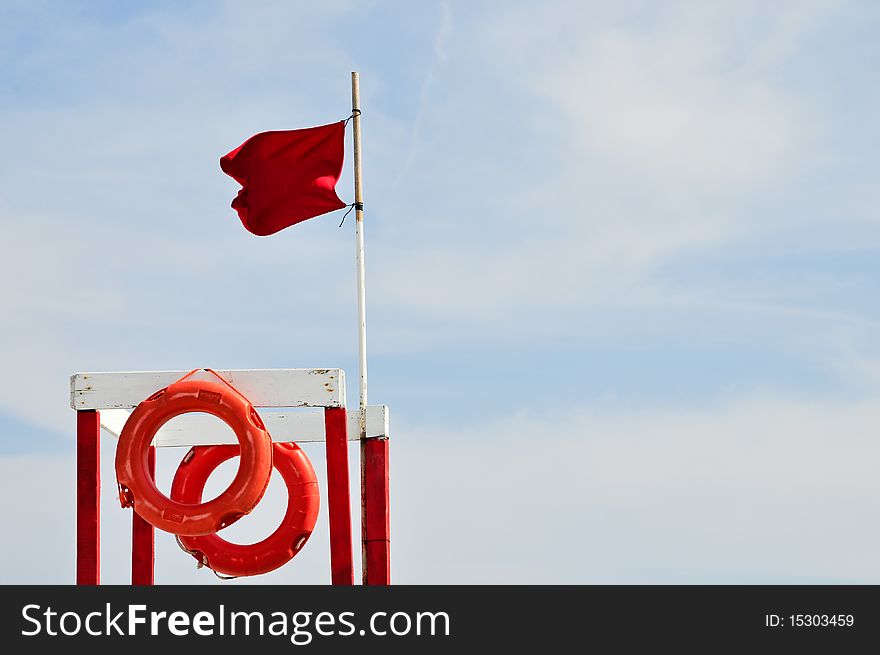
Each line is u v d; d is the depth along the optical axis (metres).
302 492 9.31
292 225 9.48
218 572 9.17
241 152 9.52
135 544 9.60
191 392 7.20
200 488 9.66
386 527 8.18
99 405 7.37
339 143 9.46
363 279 9.14
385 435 8.31
